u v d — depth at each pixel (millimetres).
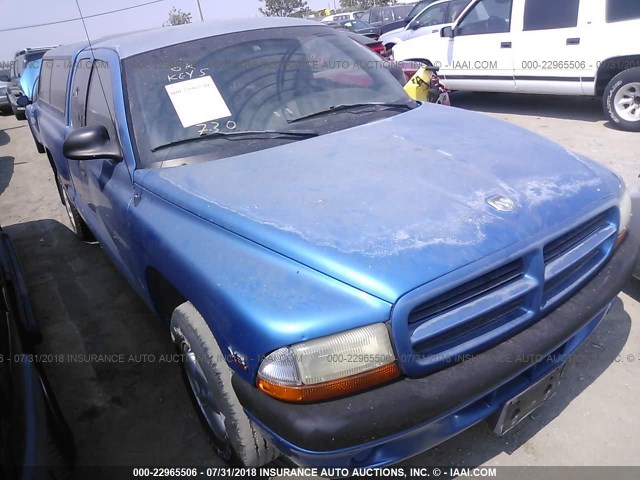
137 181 2578
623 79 6379
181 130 2666
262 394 1738
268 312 1693
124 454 2607
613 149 5922
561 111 7844
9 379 1876
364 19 19281
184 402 2912
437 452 2395
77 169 3688
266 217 1999
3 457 1556
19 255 5047
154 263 2350
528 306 1928
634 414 2459
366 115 2938
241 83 2879
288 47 3176
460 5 9297
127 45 3090
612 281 2211
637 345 2875
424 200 2004
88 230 5023
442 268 1721
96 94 3238
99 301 4035
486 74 7984
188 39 3061
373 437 1659
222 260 1953
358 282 1691
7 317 2363
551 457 2305
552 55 7066
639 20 6219
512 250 1831
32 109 5941
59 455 2016
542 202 2031
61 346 3533
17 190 7383
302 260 1801
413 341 1687
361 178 2191
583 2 6625
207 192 2250
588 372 2727
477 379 1768
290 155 2482
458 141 2525
